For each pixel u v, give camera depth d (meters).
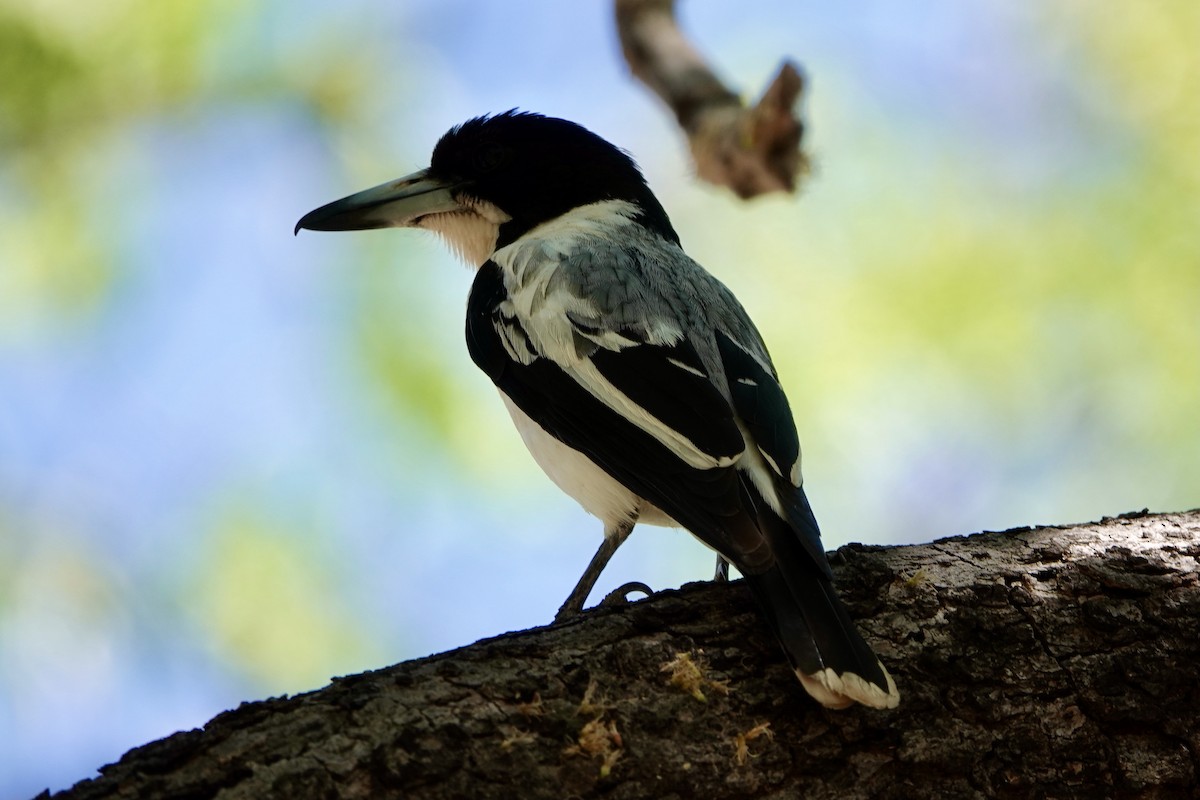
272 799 5.74
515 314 9.45
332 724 6.05
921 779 6.51
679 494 7.87
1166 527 7.70
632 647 6.58
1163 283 13.18
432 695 6.24
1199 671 6.91
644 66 11.02
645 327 8.90
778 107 9.83
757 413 8.23
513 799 6.00
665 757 6.27
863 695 6.35
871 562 7.32
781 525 7.54
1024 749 6.63
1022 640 6.89
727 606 6.98
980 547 7.50
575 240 10.23
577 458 9.03
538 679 6.39
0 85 13.37
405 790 5.91
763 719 6.46
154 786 5.75
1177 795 6.72
